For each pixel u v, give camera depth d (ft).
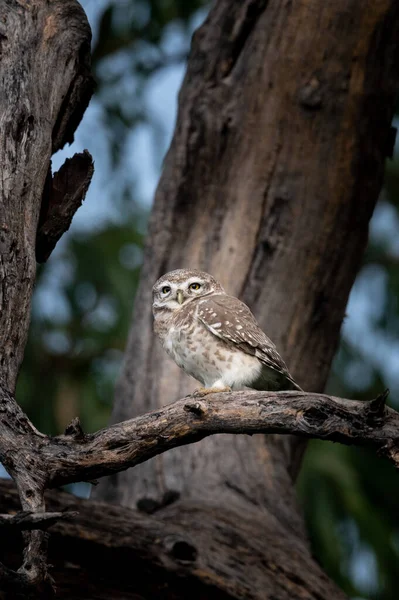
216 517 32.83
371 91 39.22
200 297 31.30
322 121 39.27
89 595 27.81
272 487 36.19
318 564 33.14
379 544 50.08
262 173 39.58
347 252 39.70
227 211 39.73
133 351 39.88
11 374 22.31
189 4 54.34
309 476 50.67
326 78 39.27
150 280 40.11
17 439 20.39
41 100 25.64
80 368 53.11
